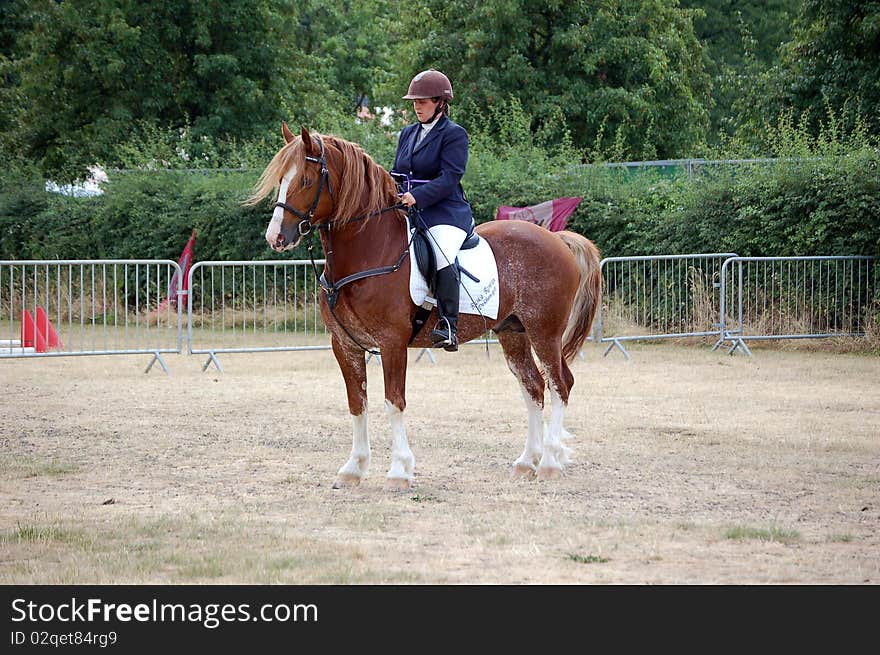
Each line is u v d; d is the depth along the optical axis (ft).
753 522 22.36
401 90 106.83
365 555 19.76
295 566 19.01
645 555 19.75
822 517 22.88
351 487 26.11
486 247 26.86
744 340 59.26
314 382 46.29
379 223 25.16
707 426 34.47
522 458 27.71
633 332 61.26
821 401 39.65
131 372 49.98
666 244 62.59
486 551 20.07
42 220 85.30
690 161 71.10
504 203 68.23
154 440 32.60
